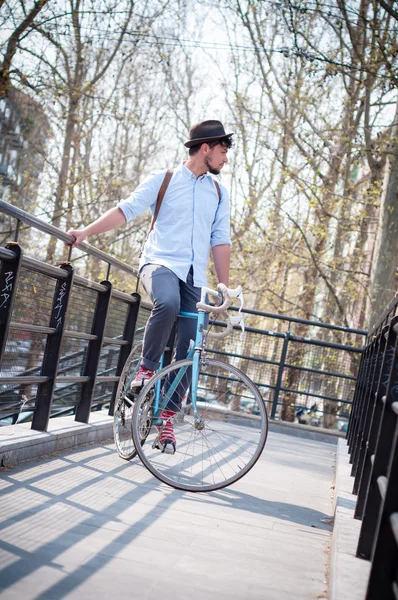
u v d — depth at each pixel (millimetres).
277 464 5551
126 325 5785
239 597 2090
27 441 3570
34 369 3883
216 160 3967
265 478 4648
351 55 15500
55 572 2037
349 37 14961
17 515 2578
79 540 2412
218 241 4152
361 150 14648
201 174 4016
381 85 14172
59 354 3998
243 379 3691
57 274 3871
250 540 2832
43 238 19781
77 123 19500
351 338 17750
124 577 2100
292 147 18797
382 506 1729
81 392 4770
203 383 4090
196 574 2252
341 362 9477
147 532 2674
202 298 3676
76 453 4164
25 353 3752
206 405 3787
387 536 1699
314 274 19172
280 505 3721
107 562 2219
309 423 11648
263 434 3641
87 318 4695
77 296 4453
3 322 3209
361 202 16281
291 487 4457
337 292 18844
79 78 18938
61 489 3127
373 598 1695
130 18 18109
